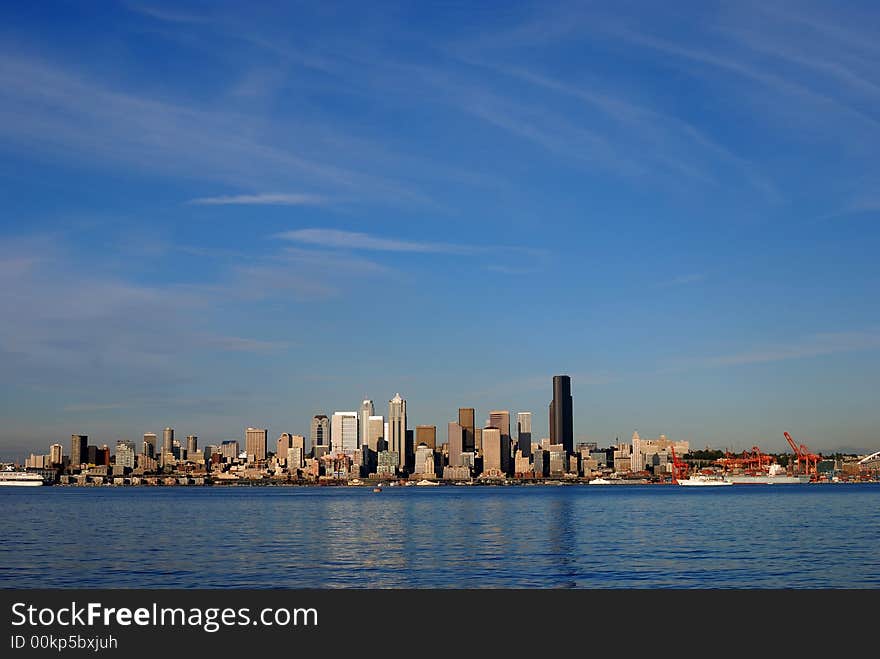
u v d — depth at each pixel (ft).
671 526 621.31
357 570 346.95
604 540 490.08
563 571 342.03
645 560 380.17
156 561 383.45
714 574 332.80
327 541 493.77
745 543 464.24
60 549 443.32
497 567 355.36
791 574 332.19
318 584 308.19
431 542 481.46
